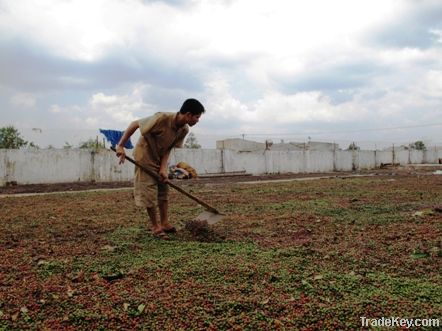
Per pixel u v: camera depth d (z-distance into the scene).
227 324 2.51
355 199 9.39
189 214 7.32
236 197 10.89
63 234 5.53
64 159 22.75
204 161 28.98
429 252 4.12
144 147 5.19
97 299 2.94
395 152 45.81
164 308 2.75
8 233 5.63
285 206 8.42
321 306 2.74
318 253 4.21
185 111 5.09
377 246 4.49
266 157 32.81
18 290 3.14
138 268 3.72
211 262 3.86
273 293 3.01
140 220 6.72
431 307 2.72
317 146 43.78
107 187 18.52
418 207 7.75
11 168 20.91
